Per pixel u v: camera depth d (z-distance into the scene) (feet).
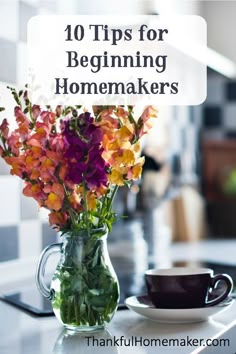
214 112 9.44
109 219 3.01
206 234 8.88
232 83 9.41
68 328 3.00
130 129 2.83
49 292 3.13
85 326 2.93
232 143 9.27
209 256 6.49
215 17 7.93
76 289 2.93
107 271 3.01
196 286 3.08
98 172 2.81
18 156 2.94
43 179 2.82
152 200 7.50
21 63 4.66
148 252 6.80
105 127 2.84
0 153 2.98
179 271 3.34
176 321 3.08
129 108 2.89
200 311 3.01
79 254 2.96
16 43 4.60
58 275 2.99
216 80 9.39
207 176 9.23
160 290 3.10
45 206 2.94
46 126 2.84
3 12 4.49
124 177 2.87
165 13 5.49
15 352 2.58
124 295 4.00
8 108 4.46
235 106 9.41
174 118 8.16
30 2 4.77
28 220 4.77
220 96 9.41
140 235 7.06
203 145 9.20
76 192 2.90
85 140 2.77
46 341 2.77
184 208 8.22
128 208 7.04
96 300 2.94
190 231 8.28
